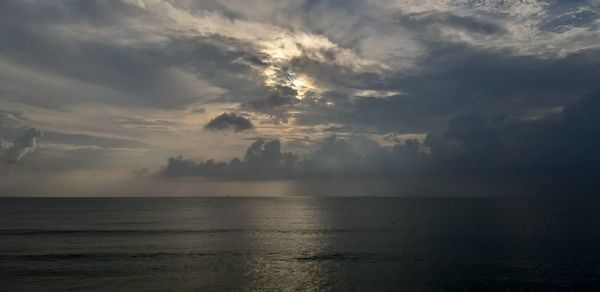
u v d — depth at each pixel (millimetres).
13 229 111000
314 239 91938
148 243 85500
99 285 51094
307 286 50719
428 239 90062
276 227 120438
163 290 49219
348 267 60844
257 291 48812
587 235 94312
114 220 144375
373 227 118375
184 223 133250
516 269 58625
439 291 48625
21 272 57469
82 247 79500
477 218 146875
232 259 67312
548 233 98750
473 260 65188
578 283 51469
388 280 53250
